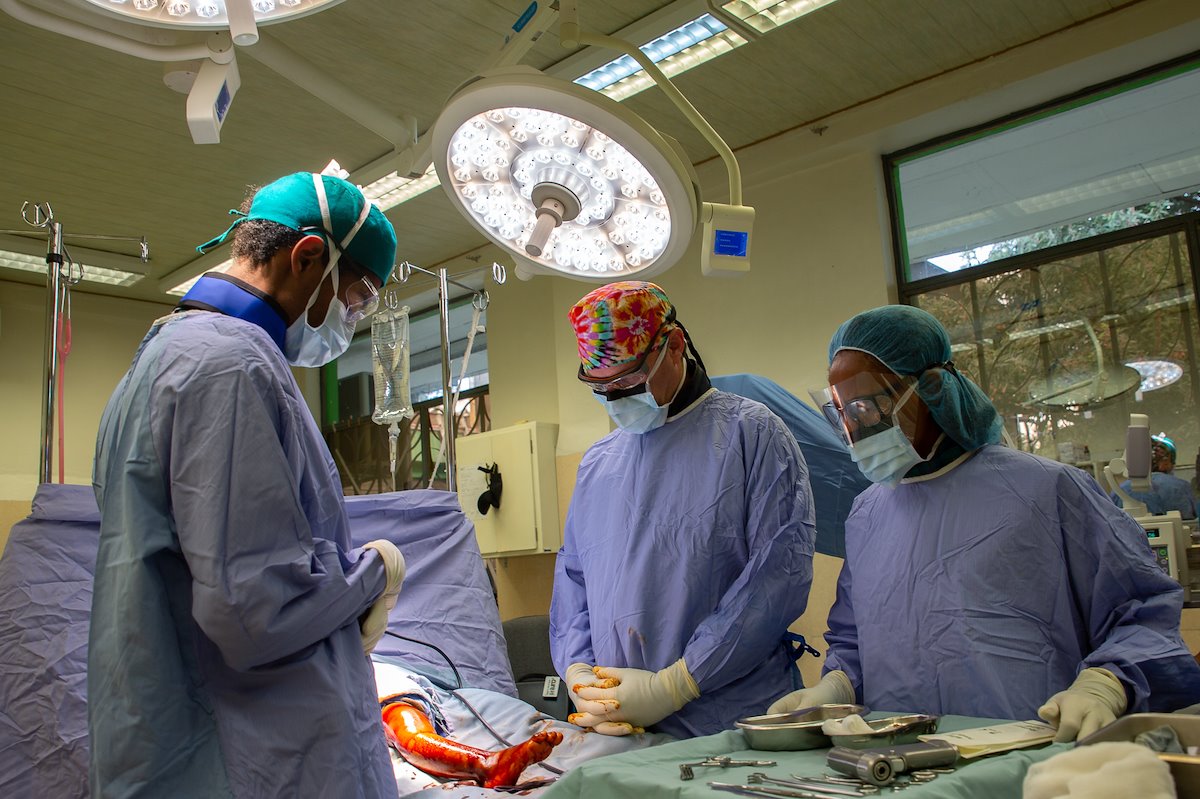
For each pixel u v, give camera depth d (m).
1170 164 3.85
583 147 1.41
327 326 1.48
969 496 1.44
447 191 1.53
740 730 1.18
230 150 4.55
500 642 2.21
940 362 1.49
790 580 1.63
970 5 3.65
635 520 1.79
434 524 2.34
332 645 1.27
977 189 4.31
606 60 3.66
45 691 1.59
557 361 5.38
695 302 4.90
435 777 1.61
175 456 1.17
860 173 4.46
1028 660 1.31
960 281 4.32
